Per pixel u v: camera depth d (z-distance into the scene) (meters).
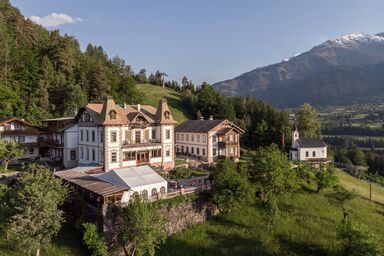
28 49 107.94
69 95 91.00
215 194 43.66
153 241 34.72
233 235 41.16
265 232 41.78
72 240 36.06
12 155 54.75
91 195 39.84
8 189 36.91
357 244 34.69
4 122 63.59
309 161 80.38
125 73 173.88
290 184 49.88
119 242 34.97
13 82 90.56
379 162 120.38
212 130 73.75
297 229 42.69
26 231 30.66
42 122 77.81
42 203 31.94
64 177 45.94
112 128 54.56
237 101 122.62
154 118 62.97
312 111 101.94
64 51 108.50
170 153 62.97
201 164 67.75
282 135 91.31
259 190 49.06
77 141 62.28
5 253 32.81
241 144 104.31
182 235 40.84
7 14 120.94
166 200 41.47
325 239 40.75
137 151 58.06
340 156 123.25
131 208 34.25
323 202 51.75
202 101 127.75
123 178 41.72
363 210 53.22
